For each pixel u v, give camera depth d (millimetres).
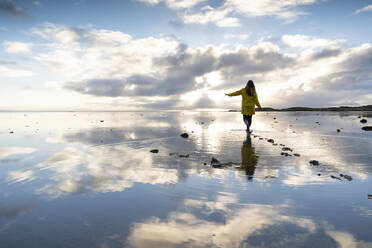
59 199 2924
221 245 1940
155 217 2439
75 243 1980
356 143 6898
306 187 3307
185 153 5746
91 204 2771
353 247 1901
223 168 4328
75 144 7250
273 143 7152
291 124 14070
